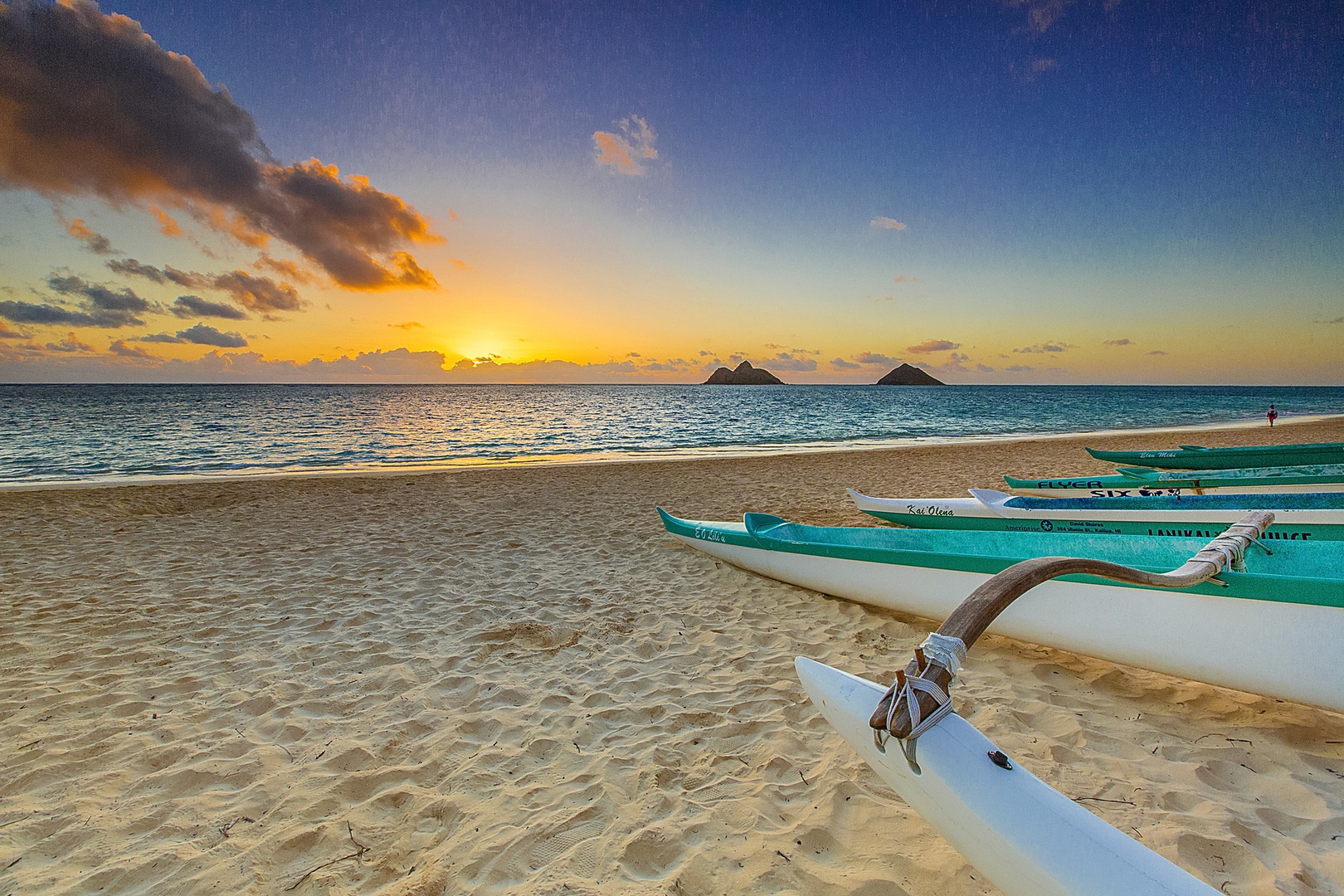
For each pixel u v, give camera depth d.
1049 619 3.01
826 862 1.84
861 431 27.55
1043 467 12.83
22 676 3.34
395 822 2.13
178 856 1.96
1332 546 2.88
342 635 3.90
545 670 3.39
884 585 3.89
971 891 1.67
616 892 1.75
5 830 2.10
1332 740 2.41
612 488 10.30
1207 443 19.91
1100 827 1.07
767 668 3.34
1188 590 2.60
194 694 3.13
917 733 1.22
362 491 9.97
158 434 22.56
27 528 7.16
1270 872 1.74
